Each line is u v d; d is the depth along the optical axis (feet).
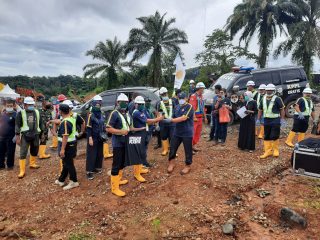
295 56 84.79
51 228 17.03
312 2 84.17
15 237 16.38
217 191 19.12
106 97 34.83
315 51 80.33
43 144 28.68
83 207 18.75
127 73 127.34
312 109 26.63
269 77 37.17
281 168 22.44
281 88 37.14
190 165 22.70
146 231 15.89
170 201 18.34
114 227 16.55
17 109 27.22
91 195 20.13
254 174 21.17
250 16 87.71
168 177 21.45
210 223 16.17
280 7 84.48
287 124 35.22
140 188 20.35
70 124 20.48
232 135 32.58
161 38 115.03
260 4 83.56
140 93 33.63
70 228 16.88
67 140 20.49
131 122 19.39
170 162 22.26
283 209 16.17
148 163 23.79
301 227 15.46
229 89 35.63
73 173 21.20
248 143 26.04
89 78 130.82
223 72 90.27
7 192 21.66
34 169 25.94
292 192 18.75
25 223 17.62
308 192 18.57
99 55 125.70
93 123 22.20
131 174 22.67
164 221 16.44
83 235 16.02
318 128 30.73
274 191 19.19
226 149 26.89
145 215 17.29
